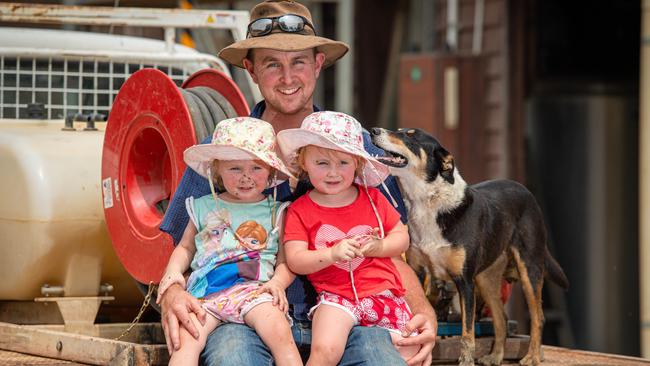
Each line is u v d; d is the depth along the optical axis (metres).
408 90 12.92
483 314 6.10
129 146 5.70
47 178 6.13
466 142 12.80
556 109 13.07
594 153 12.81
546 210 13.00
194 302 4.71
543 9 13.34
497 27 13.04
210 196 5.00
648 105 10.28
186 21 6.99
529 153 13.13
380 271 4.87
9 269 6.23
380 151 5.41
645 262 10.28
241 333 4.65
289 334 4.63
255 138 4.85
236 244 4.84
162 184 5.79
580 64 13.46
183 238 5.02
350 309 4.77
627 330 12.47
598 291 12.56
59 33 7.68
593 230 12.70
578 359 5.91
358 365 4.68
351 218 4.87
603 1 13.34
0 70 7.21
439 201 5.36
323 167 4.82
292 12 5.31
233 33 7.10
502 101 12.84
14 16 6.64
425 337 4.90
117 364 4.85
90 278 6.31
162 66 7.44
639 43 13.03
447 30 13.77
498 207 5.59
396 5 14.34
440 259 5.39
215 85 5.93
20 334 5.63
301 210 4.88
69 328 6.19
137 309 6.75
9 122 6.90
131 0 8.74
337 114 4.93
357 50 14.18
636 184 12.72
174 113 5.36
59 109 7.36
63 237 6.15
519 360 5.84
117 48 7.63
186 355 4.62
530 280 5.71
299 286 5.02
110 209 5.84
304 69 5.26
